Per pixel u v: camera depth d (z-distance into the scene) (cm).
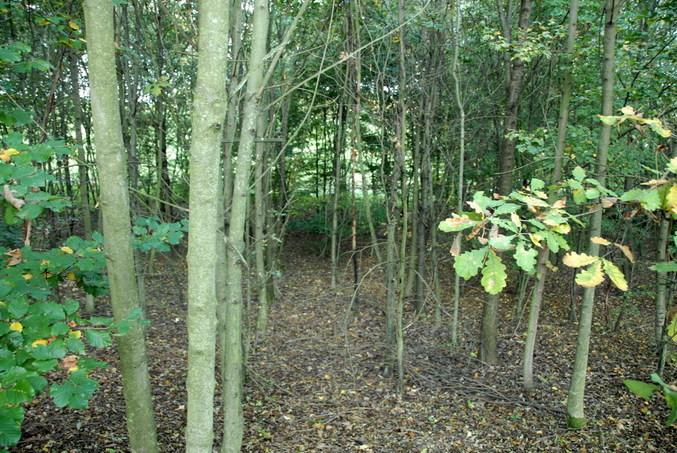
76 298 980
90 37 275
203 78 216
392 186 651
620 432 580
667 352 706
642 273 1137
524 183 977
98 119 287
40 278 312
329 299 1128
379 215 1382
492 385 714
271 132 704
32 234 652
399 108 663
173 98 598
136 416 326
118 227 301
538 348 860
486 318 785
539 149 672
